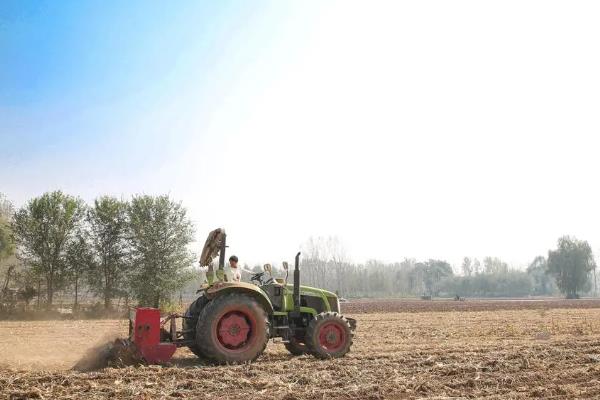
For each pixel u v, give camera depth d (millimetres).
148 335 9211
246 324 9656
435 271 116750
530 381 7875
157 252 31438
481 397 6895
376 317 27609
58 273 31438
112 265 31812
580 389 7270
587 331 16969
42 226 31109
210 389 7293
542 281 120875
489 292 110250
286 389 7336
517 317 26109
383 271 104375
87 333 17922
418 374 8469
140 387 7273
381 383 7719
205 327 9336
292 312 10773
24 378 7809
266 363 9609
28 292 30781
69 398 6645
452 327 19922
